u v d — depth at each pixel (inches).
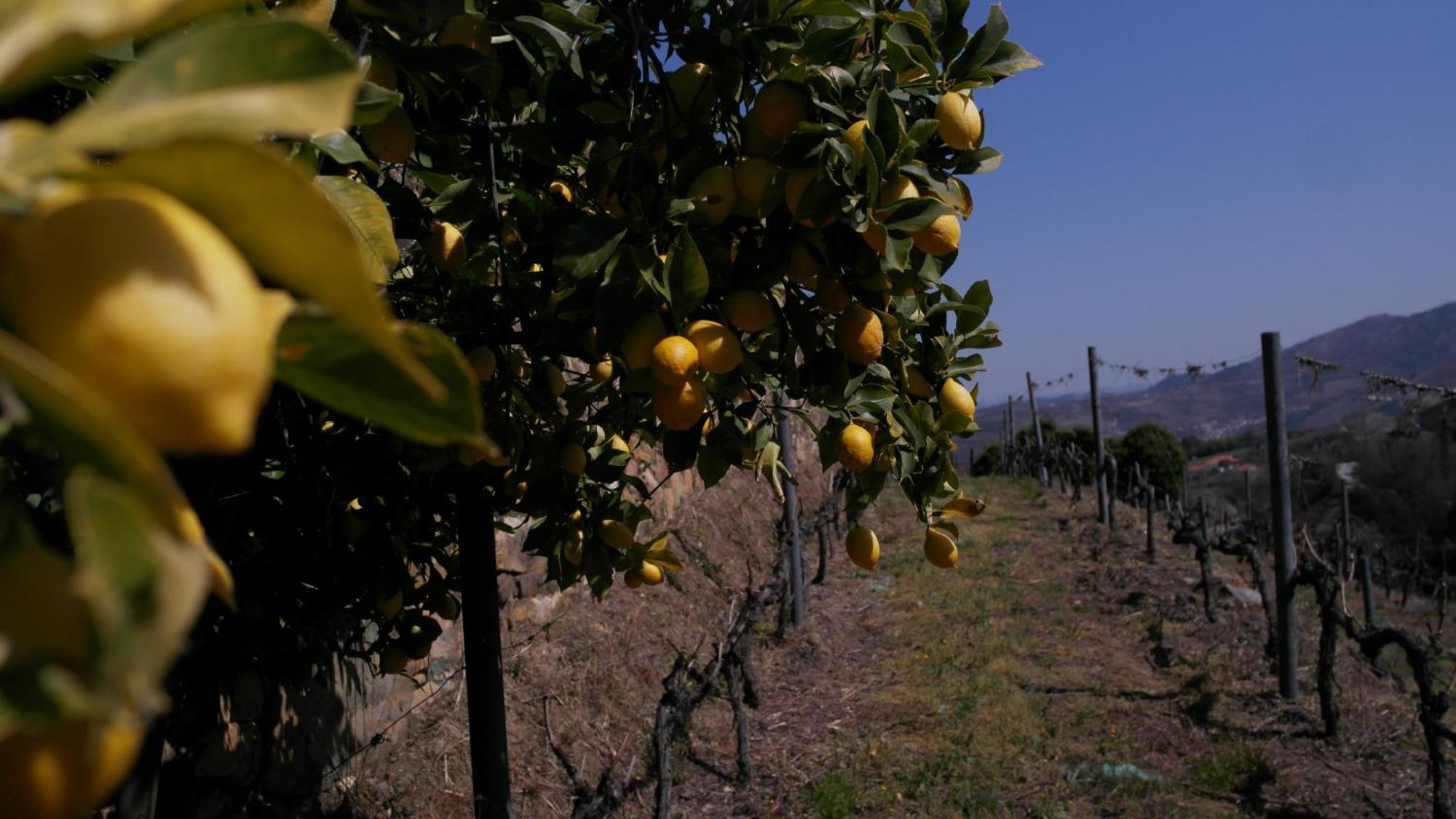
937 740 272.5
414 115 78.3
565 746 235.6
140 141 14.2
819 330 83.0
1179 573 448.1
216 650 104.6
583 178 90.0
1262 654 335.3
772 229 70.7
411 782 201.0
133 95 14.9
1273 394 287.0
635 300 66.3
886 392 81.0
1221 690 301.4
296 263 15.8
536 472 91.9
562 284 79.9
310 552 106.4
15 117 60.1
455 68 55.8
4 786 15.0
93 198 14.8
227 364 14.5
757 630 363.3
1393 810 227.3
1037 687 313.7
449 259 81.1
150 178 15.2
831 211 63.0
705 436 88.0
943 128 70.6
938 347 89.6
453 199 81.5
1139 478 674.2
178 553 12.8
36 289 14.2
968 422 88.0
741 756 249.1
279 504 101.3
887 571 481.4
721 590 379.2
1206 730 274.5
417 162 80.8
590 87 77.4
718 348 65.1
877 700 308.3
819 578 451.8
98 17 14.1
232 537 95.9
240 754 155.3
